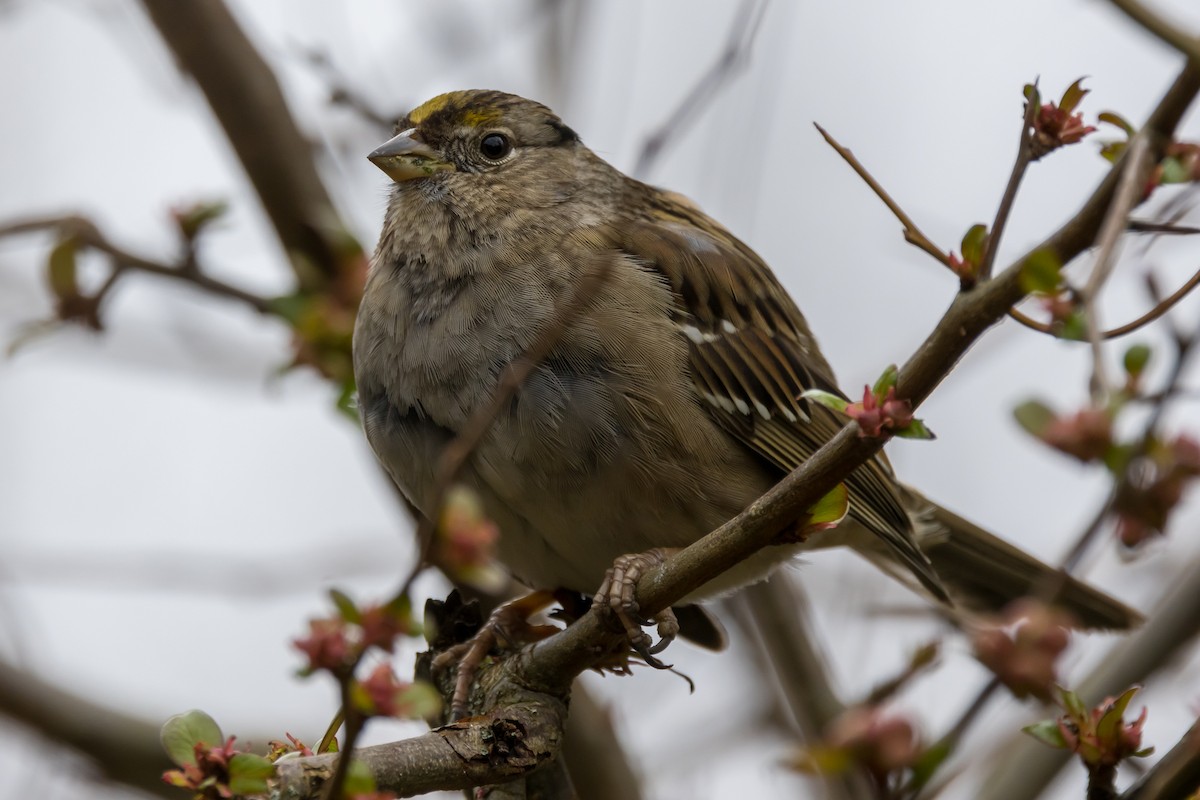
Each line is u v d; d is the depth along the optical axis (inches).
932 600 356.5
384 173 327.9
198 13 366.6
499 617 283.0
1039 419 240.4
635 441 296.0
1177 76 206.8
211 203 358.9
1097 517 233.3
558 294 302.0
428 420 301.3
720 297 329.7
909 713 235.5
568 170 336.2
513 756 231.3
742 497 313.3
